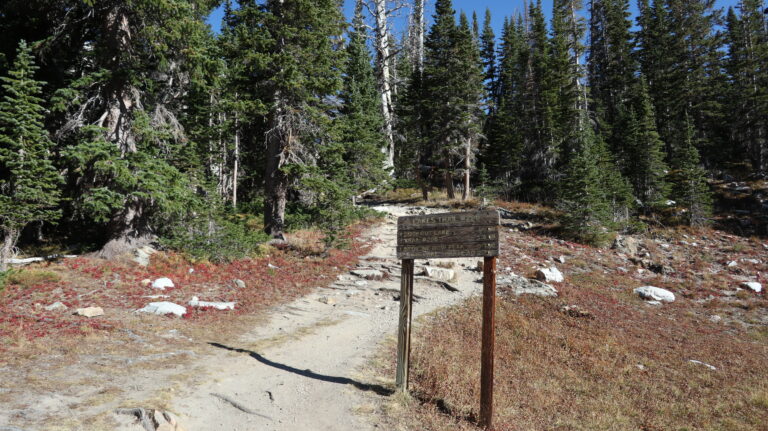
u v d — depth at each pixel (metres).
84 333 8.61
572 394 8.53
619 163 38.81
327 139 22.56
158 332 9.27
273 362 8.27
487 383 6.36
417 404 6.83
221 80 19.23
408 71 53.50
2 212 12.67
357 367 8.31
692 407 8.33
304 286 15.41
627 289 18.69
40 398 5.70
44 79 17.09
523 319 12.64
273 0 20.06
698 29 50.06
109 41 15.21
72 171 15.12
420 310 13.08
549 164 39.34
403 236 7.43
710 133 46.03
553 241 26.73
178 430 5.36
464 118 36.72
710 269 23.45
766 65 43.50
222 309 11.58
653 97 46.12
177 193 15.19
